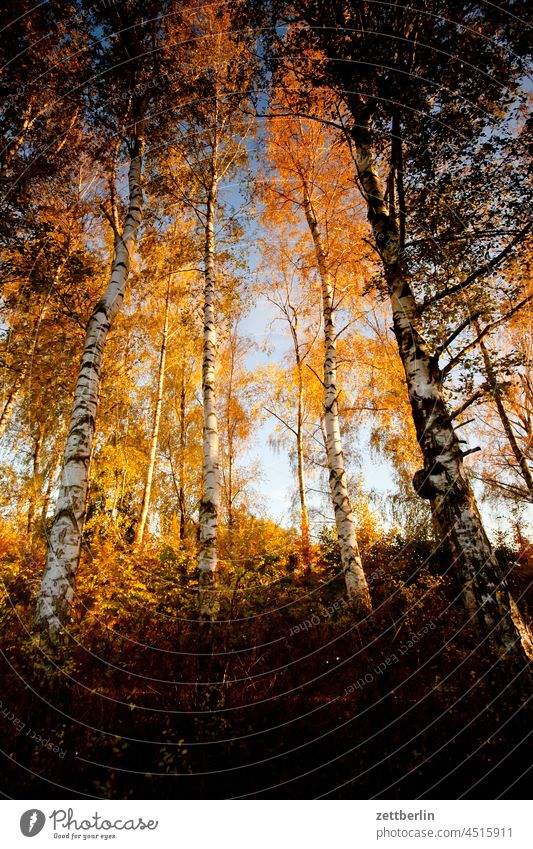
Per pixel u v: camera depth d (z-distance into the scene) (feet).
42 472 35.45
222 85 26.91
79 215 30.25
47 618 13.07
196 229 31.71
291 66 18.72
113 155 25.38
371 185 18.92
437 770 10.19
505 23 13.43
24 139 24.95
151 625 18.60
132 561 26.00
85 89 22.93
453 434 14.33
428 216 15.74
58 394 31.04
